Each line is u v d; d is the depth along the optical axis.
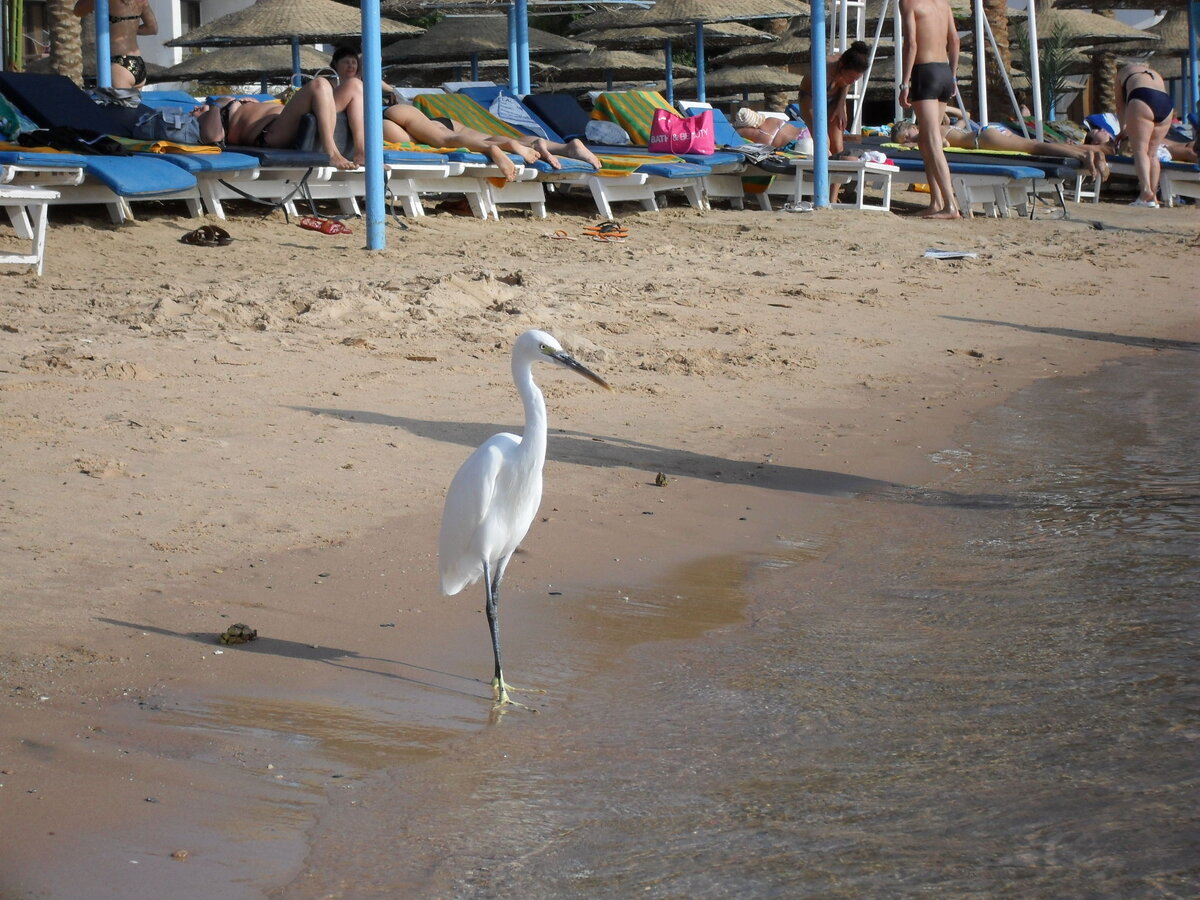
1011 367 14.81
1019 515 8.95
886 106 60.62
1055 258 23.80
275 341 13.27
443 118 25.62
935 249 24.11
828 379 13.63
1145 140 33.88
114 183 17.38
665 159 26.75
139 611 6.61
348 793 4.84
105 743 5.16
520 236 22.61
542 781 4.95
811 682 5.93
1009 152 31.05
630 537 8.40
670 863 4.23
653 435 11.00
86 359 11.82
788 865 4.16
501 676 5.86
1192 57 48.81
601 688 5.97
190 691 5.72
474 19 47.25
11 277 15.79
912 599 7.18
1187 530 8.30
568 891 4.08
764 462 10.42
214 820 4.59
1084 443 11.21
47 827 4.47
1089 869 3.98
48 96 20.22
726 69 56.75
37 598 6.64
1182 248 25.66
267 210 22.30
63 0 32.44
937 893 3.91
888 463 10.50
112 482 8.59
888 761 4.97
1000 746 5.02
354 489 8.86
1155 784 4.56
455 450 9.98
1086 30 49.09
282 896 4.10
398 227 21.97
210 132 21.66
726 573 7.77
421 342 13.78
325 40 45.88
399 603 7.00
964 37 51.25
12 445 9.18
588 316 15.95
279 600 6.91
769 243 23.64
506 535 6.07
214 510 8.22
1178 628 6.30
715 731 5.40
